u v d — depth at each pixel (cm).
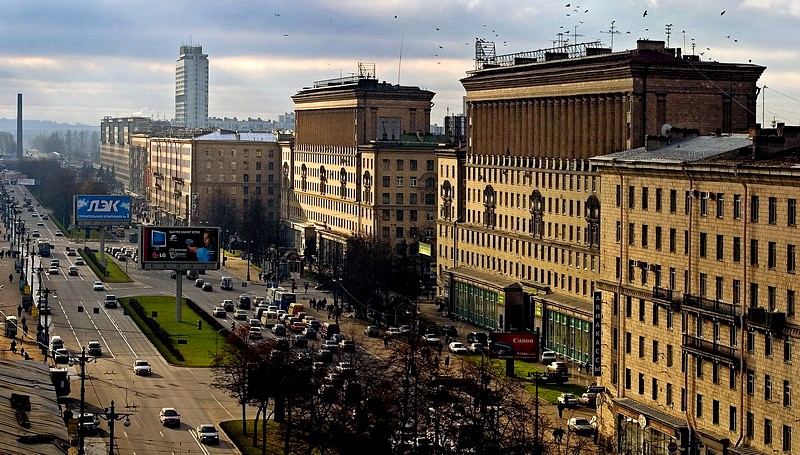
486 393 13350
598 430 15288
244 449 14312
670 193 14000
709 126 19538
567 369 19138
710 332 13225
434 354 19862
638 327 14650
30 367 12131
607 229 15375
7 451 8169
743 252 12706
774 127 15275
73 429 14800
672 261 13975
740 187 12762
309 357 16638
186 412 16338
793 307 12006
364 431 13388
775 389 12194
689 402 13538
